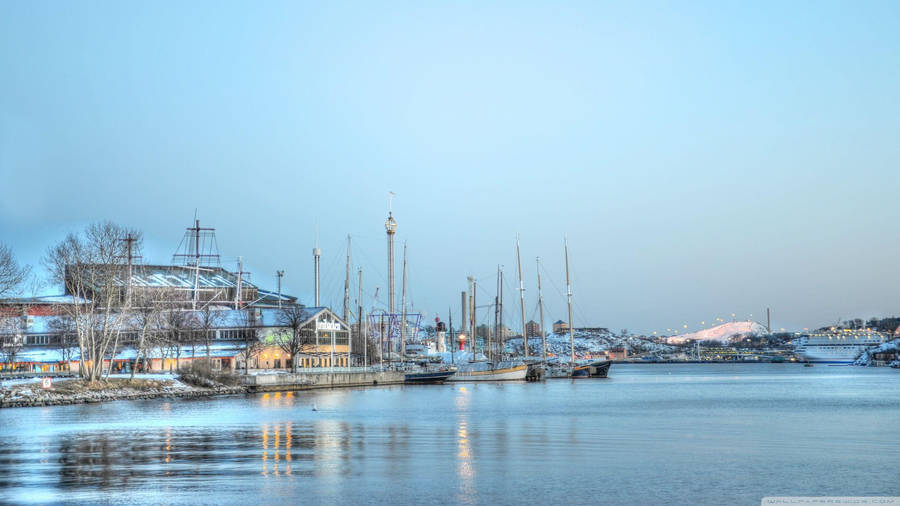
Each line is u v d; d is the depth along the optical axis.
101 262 147.62
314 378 192.38
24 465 59.66
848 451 69.94
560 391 191.88
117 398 139.12
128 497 48.41
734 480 55.12
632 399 156.00
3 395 122.56
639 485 53.12
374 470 58.38
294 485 52.34
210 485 52.09
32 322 196.75
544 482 53.84
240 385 173.12
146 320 161.25
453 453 67.81
